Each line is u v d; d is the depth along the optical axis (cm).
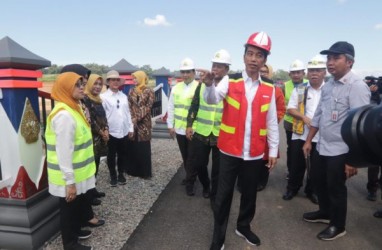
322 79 413
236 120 275
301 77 491
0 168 277
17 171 280
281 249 305
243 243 314
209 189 436
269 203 422
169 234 328
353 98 300
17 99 275
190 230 338
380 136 124
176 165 595
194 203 414
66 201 267
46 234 301
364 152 134
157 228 341
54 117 254
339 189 317
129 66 643
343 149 307
